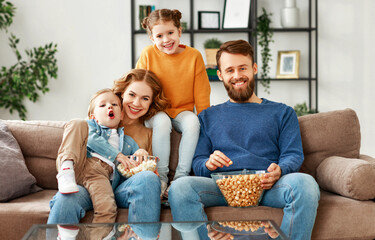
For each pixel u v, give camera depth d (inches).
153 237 52.5
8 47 179.0
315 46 188.5
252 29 180.9
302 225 67.4
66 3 182.2
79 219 69.7
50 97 183.5
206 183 73.7
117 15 184.9
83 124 77.4
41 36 181.5
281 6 190.4
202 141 84.4
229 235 51.8
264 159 79.4
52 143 87.7
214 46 182.9
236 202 71.5
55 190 87.4
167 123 87.8
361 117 192.2
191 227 54.2
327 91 192.2
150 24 94.6
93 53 184.7
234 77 83.9
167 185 88.5
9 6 169.2
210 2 188.1
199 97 97.3
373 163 80.6
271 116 83.0
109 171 78.5
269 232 52.5
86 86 185.0
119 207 75.5
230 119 84.0
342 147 87.1
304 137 87.3
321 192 82.5
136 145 84.9
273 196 72.6
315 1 185.6
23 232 69.7
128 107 87.0
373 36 190.2
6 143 84.5
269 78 182.9
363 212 72.9
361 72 191.5
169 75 95.8
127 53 186.1
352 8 190.1
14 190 78.4
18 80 166.6
